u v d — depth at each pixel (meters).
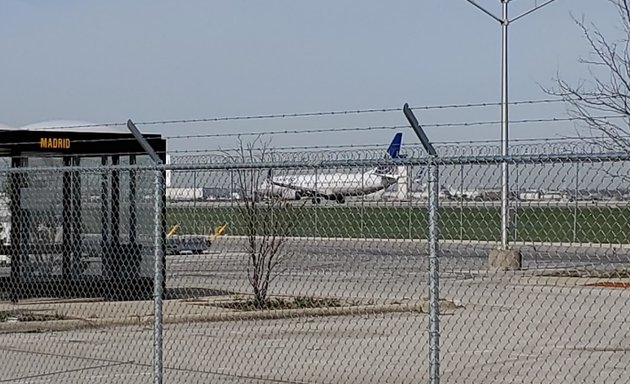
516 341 16.72
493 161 8.73
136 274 20.91
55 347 15.94
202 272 24.66
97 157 21.70
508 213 13.01
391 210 12.52
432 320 9.07
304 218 19.23
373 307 19.02
